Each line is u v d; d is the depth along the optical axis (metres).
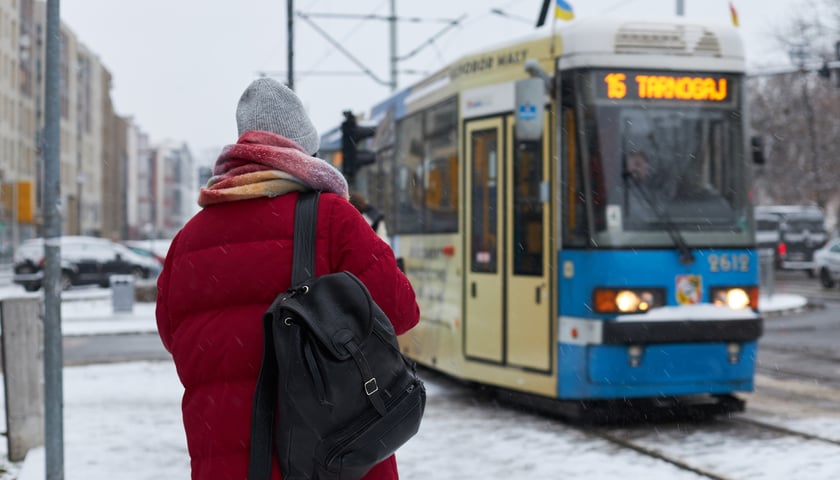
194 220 3.01
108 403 11.21
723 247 9.32
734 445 8.34
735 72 9.55
